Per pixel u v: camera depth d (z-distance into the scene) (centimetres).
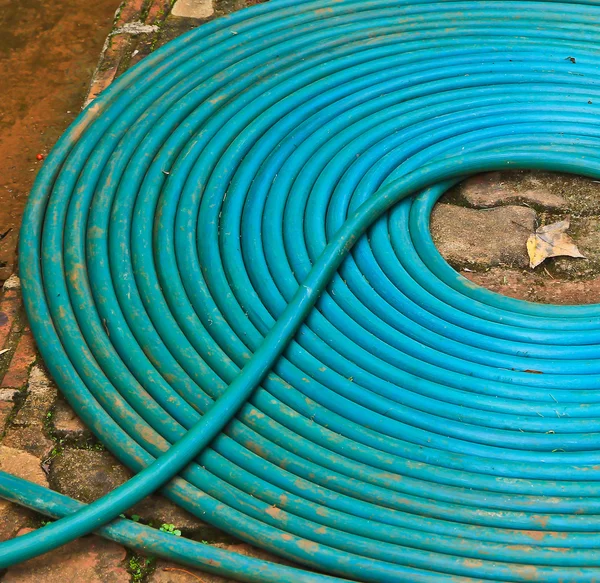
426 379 157
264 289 161
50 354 157
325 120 171
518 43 179
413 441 154
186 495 151
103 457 154
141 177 166
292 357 158
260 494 151
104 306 159
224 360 157
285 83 173
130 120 170
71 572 149
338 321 159
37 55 188
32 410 156
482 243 167
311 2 182
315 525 150
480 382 157
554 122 172
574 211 170
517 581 148
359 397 156
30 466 154
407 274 163
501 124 172
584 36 180
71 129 170
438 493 151
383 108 173
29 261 161
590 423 155
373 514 150
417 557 148
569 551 149
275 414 155
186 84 173
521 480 152
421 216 167
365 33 179
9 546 148
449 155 169
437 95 174
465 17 182
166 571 150
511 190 171
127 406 154
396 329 160
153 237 163
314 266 160
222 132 169
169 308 159
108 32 191
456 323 160
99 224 163
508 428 155
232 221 164
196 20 185
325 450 153
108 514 149
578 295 165
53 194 165
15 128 181
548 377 157
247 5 188
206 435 152
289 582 148
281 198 166
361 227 163
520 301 162
